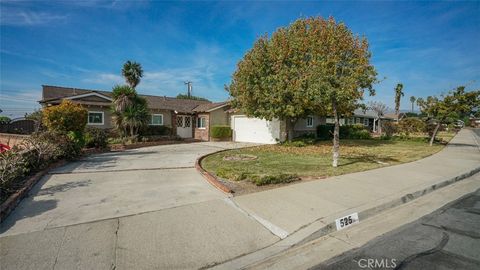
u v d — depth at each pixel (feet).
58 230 13.78
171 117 79.25
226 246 12.71
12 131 61.52
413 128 81.61
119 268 10.73
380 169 31.40
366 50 40.65
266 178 23.21
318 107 49.80
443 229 15.38
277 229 14.48
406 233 14.83
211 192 20.88
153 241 12.89
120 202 18.29
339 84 29.86
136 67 92.12
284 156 42.75
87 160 37.45
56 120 42.16
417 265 11.38
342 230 15.43
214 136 76.07
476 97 56.08
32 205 17.46
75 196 19.53
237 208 17.34
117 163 34.63
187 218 15.66
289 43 49.60
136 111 59.52
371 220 16.99
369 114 134.82
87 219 15.26
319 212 16.79
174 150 51.67
